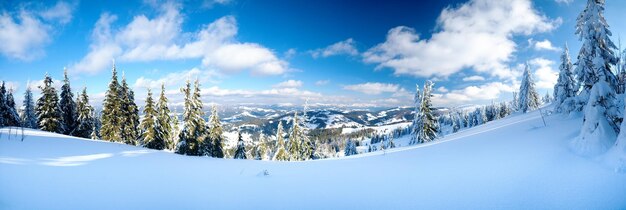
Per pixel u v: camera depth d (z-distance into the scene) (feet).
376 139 445.78
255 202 25.93
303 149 145.38
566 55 116.47
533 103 173.78
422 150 62.59
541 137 50.60
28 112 163.22
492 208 21.45
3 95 125.70
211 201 26.14
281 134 142.61
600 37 64.90
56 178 31.48
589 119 36.45
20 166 35.40
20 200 23.13
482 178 29.68
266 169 45.44
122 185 30.81
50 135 81.15
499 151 44.68
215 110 129.39
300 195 28.19
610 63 66.03
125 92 132.67
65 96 139.23
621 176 24.82
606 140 33.32
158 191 29.07
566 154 35.12
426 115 133.28
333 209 23.63
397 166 43.09
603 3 65.10
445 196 25.00
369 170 41.11
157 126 121.19
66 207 22.71
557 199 22.00
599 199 21.08
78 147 63.36
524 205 21.52
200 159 63.31
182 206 24.49
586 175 26.55
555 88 133.59
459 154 48.49
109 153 59.67
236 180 35.91
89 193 26.94
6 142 56.39
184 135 105.81
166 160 55.72
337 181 34.27
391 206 23.48
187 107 106.63
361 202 25.11
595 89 37.76
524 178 27.81
